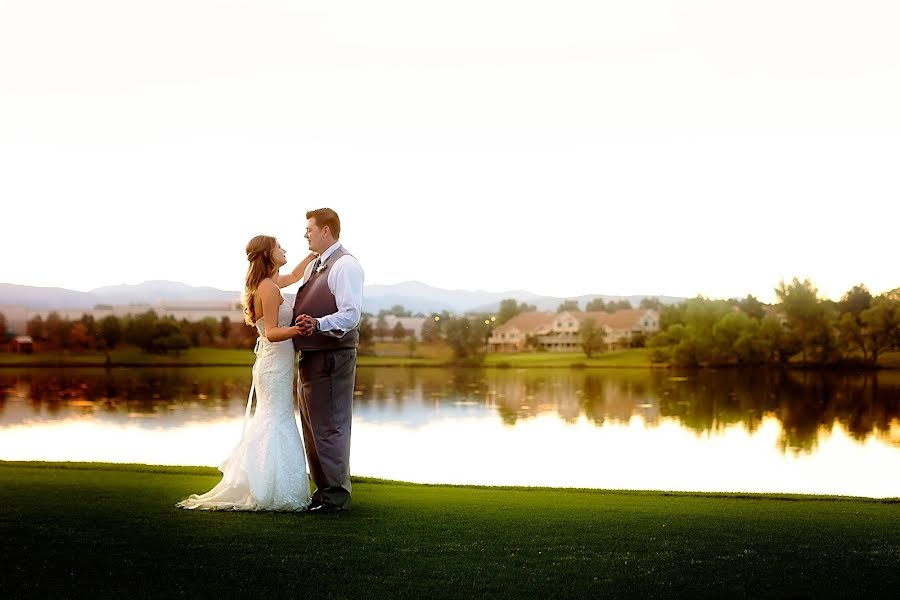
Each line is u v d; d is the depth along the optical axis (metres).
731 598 4.86
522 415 46.81
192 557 5.35
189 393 60.47
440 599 4.70
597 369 97.62
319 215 7.20
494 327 118.31
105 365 94.81
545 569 5.27
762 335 92.00
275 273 7.26
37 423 39.78
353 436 34.91
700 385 72.12
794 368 90.69
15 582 4.84
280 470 6.95
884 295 87.75
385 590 4.82
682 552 5.73
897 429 39.69
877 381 74.12
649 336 115.50
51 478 8.72
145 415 44.09
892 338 87.12
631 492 9.24
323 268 7.20
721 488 20.33
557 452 29.47
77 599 4.61
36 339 96.56
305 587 4.84
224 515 6.61
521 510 7.21
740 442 33.91
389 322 108.44
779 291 91.00
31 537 5.77
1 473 9.25
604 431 38.31
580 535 6.17
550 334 120.62
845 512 7.52
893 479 22.64
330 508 6.91
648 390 66.75
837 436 36.62
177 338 99.31
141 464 10.58
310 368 6.98
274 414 7.08
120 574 5.00
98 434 34.72
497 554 5.58
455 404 54.03
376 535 6.00
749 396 60.62
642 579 5.12
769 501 8.44
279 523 6.34
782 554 5.72
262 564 5.23
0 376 78.62
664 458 28.17
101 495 7.42
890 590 5.01
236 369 90.62
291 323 7.17
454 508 7.26
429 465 24.77
